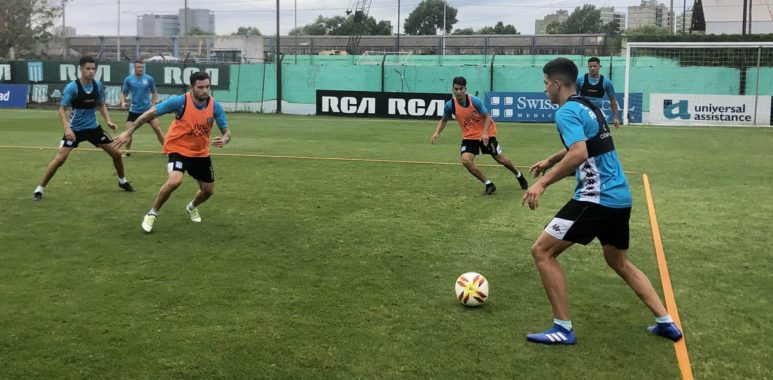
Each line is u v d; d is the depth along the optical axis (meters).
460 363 3.92
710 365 3.92
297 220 7.74
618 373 3.81
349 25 83.38
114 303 4.86
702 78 25.77
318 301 4.97
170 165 7.07
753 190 9.84
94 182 10.20
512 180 10.84
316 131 20.02
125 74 28.94
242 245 6.59
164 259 6.04
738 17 41.56
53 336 4.24
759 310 4.84
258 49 54.66
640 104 24.06
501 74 28.06
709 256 6.29
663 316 4.27
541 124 23.80
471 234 7.12
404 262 6.04
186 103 7.02
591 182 4.11
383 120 25.20
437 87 28.77
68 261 5.93
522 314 4.74
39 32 49.12
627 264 4.36
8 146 14.74
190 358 3.94
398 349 4.11
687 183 10.51
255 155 13.84
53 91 29.33
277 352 4.04
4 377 3.66
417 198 9.19
